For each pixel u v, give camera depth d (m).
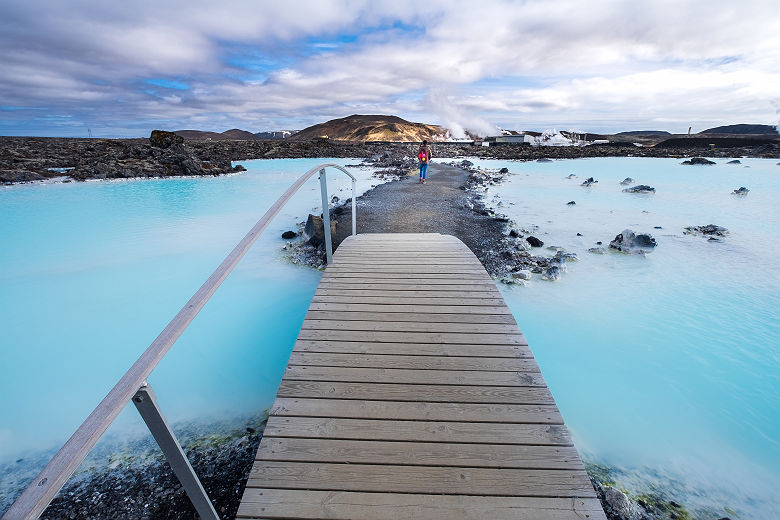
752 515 2.41
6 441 3.28
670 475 2.73
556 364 4.08
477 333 3.23
